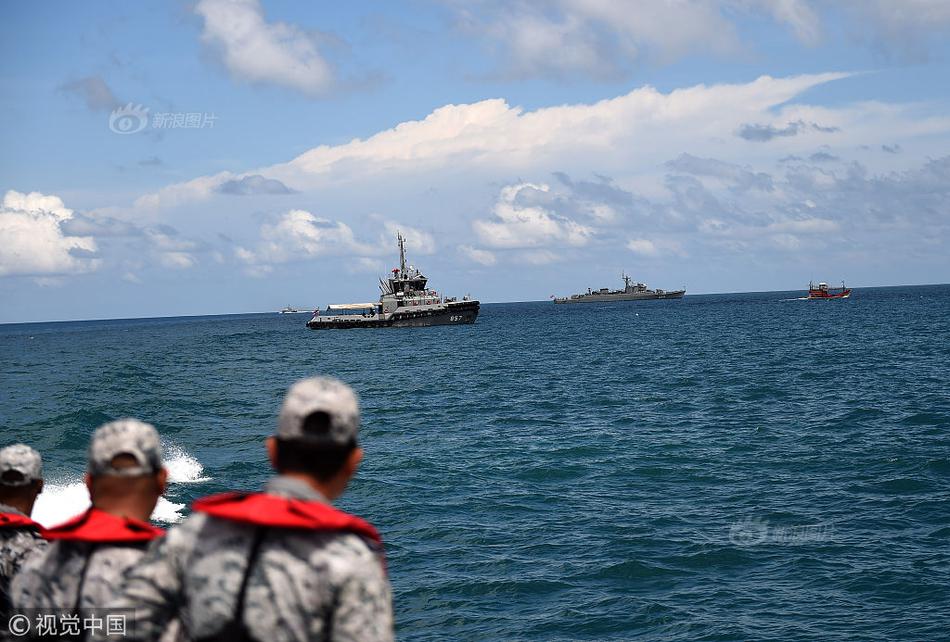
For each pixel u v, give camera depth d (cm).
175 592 280
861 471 2442
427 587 1566
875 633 1324
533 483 2423
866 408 3728
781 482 2352
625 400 4416
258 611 263
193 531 281
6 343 17162
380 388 5459
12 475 462
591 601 1488
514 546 1802
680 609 1445
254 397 4816
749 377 5344
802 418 3531
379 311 15825
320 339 13288
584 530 1914
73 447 2956
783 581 1565
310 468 290
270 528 271
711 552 1731
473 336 12669
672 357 7369
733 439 3073
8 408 4247
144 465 357
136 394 4938
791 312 17725
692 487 2328
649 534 1867
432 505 2170
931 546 1733
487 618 1426
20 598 356
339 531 276
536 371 6431
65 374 6844
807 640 1311
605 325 15362
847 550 1723
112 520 352
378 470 2639
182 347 11738
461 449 3030
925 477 2330
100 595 337
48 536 352
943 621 1355
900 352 6825
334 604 266
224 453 2931
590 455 2834
